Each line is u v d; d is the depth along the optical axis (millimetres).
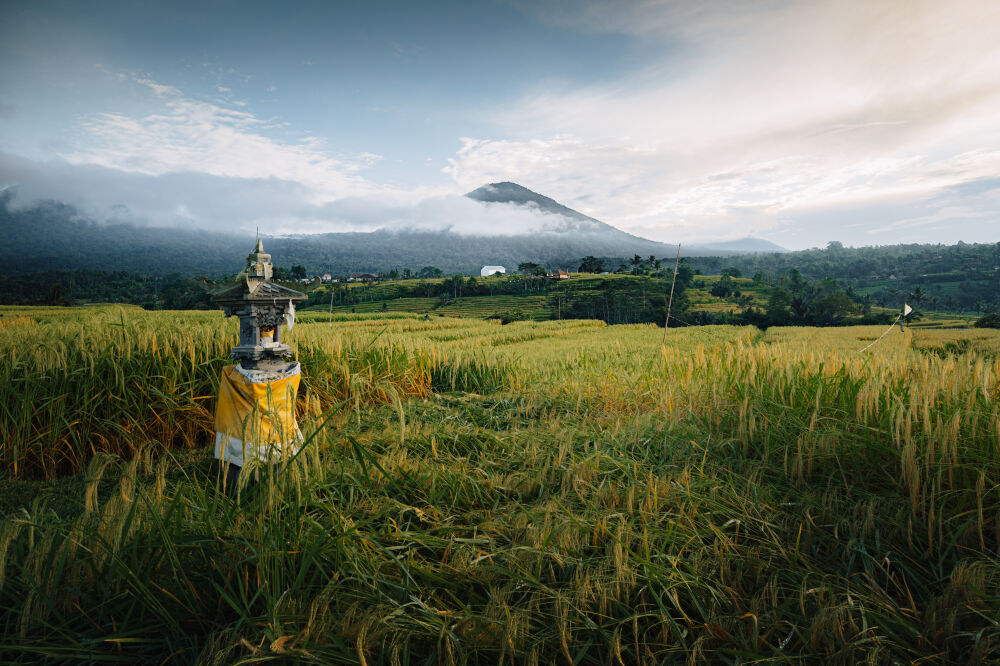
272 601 2039
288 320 3830
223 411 3672
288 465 2660
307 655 1879
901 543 2719
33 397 4441
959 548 2562
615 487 3387
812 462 3576
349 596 2201
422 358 8383
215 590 2299
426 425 4996
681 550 2477
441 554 2693
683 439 4355
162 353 5406
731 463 3889
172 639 2098
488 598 2314
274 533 2332
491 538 2742
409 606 2168
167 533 2354
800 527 2605
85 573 2303
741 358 6055
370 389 6578
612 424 5211
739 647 2033
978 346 22688
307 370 6598
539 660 1991
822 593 2264
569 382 7570
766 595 2324
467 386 8344
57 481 4301
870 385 4180
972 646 1987
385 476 3246
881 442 3514
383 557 2494
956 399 3584
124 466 4379
